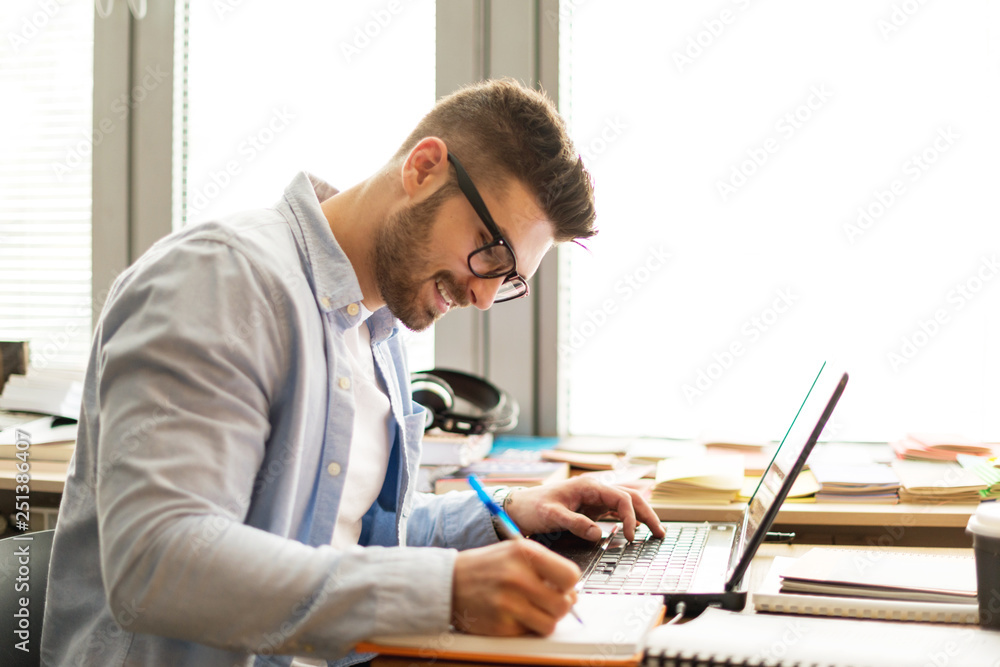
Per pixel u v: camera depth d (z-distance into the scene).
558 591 0.71
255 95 2.09
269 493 0.87
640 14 1.94
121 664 0.84
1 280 2.21
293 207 0.99
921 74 1.82
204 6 2.10
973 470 1.47
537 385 2.05
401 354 1.22
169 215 2.11
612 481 1.58
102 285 2.14
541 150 0.95
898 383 1.86
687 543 1.10
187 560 0.69
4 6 2.16
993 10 1.77
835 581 0.85
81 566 0.89
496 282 0.99
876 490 1.41
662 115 1.95
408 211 0.96
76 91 2.14
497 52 1.98
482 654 0.69
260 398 0.82
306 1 2.06
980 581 0.77
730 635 0.73
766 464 1.65
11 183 2.19
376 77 2.04
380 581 0.70
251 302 0.83
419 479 1.57
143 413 0.74
